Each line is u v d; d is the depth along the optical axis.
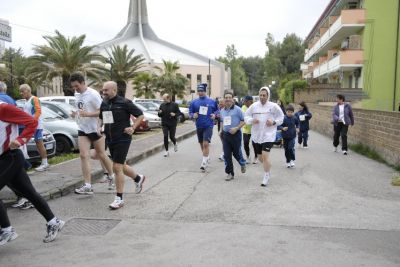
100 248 5.02
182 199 7.38
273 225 5.85
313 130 26.19
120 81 53.22
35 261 4.65
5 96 7.32
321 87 37.69
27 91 9.27
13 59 66.00
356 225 5.84
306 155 13.42
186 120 33.41
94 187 8.43
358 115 15.31
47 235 5.25
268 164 8.56
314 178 9.33
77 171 9.38
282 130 10.66
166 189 8.22
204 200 7.31
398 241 5.21
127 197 7.55
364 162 11.88
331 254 4.77
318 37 46.94
